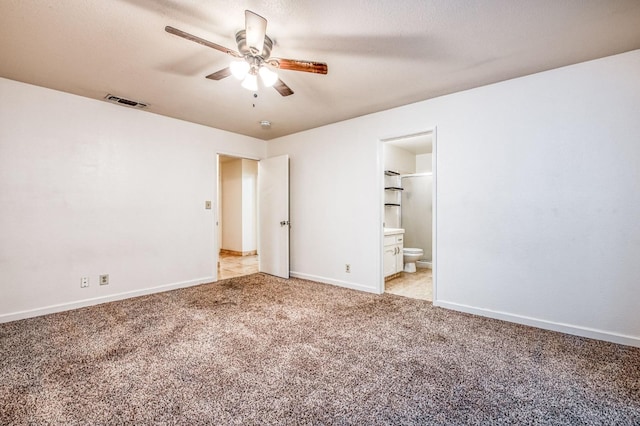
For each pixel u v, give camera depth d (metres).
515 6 1.73
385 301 3.41
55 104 3.03
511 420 1.49
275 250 4.79
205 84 2.84
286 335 2.48
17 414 1.52
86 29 1.96
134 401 1.63
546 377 1.86
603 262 2.38
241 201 6.95
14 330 2.57
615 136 2.32
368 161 3.78
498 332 2.54
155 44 2.14
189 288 3.98
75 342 2.34
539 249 2.64
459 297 3.08
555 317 2.57
